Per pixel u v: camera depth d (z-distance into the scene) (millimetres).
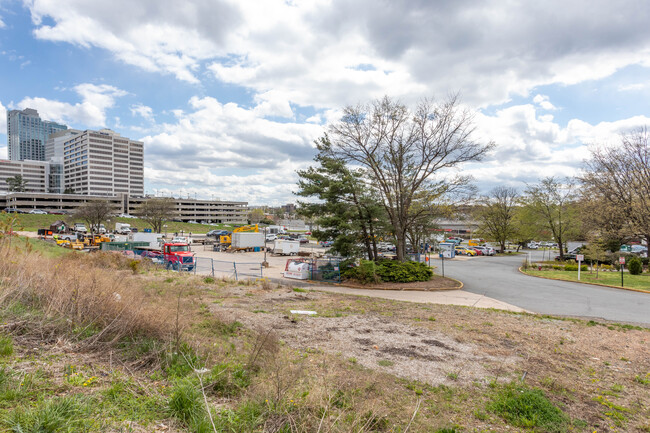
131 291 8539
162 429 3676
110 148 156875
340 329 9820
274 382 5125
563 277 25547
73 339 5840
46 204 119125
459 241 74875
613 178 31906
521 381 6543
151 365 5457
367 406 4863
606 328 11281
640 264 27188
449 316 12336
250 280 19438
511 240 60469
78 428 3322
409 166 23922
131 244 36281
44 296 7188
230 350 6867
